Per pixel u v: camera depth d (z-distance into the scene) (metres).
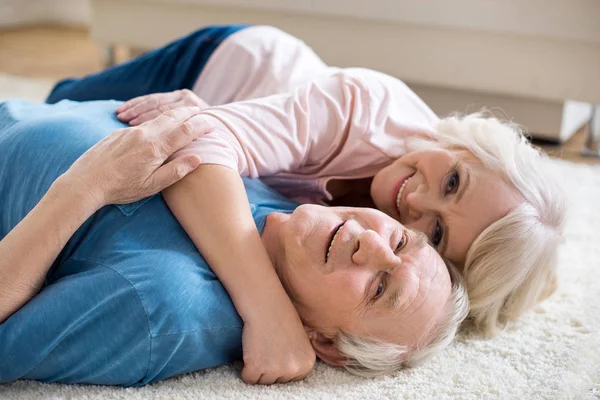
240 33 1.68
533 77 2.53
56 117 1.24
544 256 1.26
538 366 1.21
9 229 1.20
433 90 2.80
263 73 1.64
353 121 1.35
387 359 1.14
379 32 2.71
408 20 2.61
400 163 1.34
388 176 1.34
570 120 2.73
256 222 1.21
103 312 1.01
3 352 1.01
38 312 1.01
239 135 1.21
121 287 1.01
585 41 2.41
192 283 1.06
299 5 2.77
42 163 1.16
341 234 1.12
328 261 1.11
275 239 1.18
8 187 1.19
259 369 1.08
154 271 1.04
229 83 1.66
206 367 1.14
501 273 1.23
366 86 1.39
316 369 1.17
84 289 1.01
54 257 1.05
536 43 2.49
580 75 2.47
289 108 1.30
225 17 2.98
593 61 2.44
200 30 1.72
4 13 4.42
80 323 1.01
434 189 1.27
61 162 1.15
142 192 1.10
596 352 1.27
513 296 1.29
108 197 1.07
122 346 1.02
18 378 1.04
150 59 1.73
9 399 1.00
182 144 1.13
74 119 1.24
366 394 1.10
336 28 2.78
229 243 1.09
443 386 1.13
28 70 3.44
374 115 1.37
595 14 2.37
